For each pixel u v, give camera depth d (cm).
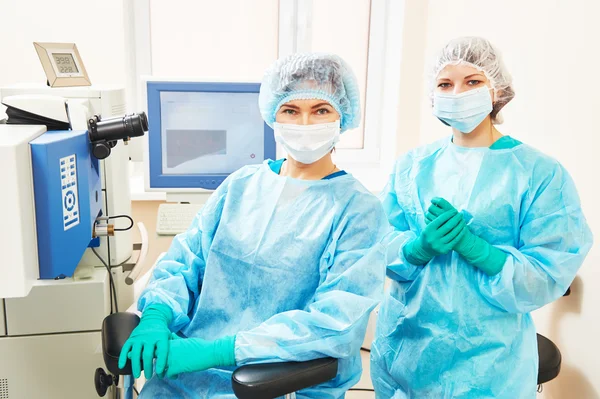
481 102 155
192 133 199
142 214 261
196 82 195
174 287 132
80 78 181
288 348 112
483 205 154
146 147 200
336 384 126
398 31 291
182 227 189
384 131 311
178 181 201
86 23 256
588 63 175
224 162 203
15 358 165
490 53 156
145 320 122
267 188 133
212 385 122
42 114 120
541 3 198
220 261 129
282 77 128
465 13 247
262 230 127
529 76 207
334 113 131
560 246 149
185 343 115
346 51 306
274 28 293
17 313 162
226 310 129
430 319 158
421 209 165
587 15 175
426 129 281
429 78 169
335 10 299
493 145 161
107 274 168
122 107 172
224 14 286
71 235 113
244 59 294
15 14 249
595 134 172
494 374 152
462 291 154
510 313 153
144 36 281
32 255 104
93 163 134
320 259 126
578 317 183
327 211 127
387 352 171
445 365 156
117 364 117
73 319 164
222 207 136
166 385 126
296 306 127
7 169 95
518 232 156
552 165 153
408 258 159
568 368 188
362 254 122
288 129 127
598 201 172
